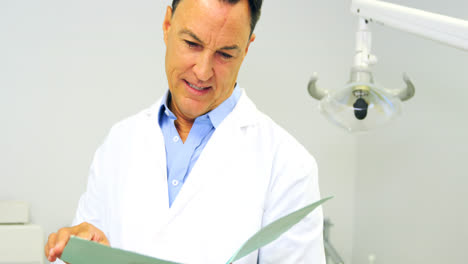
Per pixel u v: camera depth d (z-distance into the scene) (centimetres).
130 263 70
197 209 106
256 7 98
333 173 221
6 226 170
